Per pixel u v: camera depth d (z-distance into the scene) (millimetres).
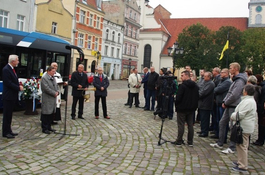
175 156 5734
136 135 7410
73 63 35312
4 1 23922
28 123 8086
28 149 5664
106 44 43312
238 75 6363
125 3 47875
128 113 11125
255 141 7570
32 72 11078
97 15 40406
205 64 40031
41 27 29078
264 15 59781
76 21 35562
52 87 7070
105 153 5680
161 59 59906
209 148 6508
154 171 4805
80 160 5180
